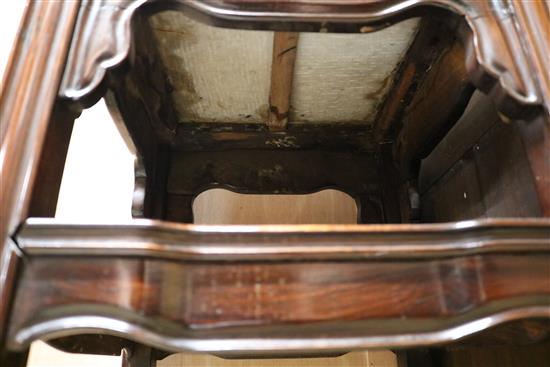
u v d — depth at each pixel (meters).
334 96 0.83
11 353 0.40
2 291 0.40
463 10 0.56
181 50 0.70
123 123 0.68
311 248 0.42
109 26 0.53
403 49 0.71
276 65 0.72
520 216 0.60
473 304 0.42
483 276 0.43
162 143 0.88
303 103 0.85
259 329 0.41
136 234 0.41
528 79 0.52
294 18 0.55
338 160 0.91
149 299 0.40
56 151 0.49
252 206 1.02
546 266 0.44
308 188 0.89
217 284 0.41
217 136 0.90
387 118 0.87
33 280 0.41
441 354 0.82
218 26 0.57
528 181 0.58
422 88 0.77
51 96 0.48
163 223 0.41
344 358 0.92
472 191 0.74
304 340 0.41
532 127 0.52
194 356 0.91
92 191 1.02
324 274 0.42
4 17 1.05
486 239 0.43
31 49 0.50
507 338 0.62
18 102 0.47
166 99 0.81
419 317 0.42
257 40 0.68
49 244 0.41
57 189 0.49
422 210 0.92
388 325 0.42
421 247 0.42
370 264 0.43
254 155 0.90
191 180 0.87
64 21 0.52
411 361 0.81
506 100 0.52
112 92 0.60
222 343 0.40
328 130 0.92
